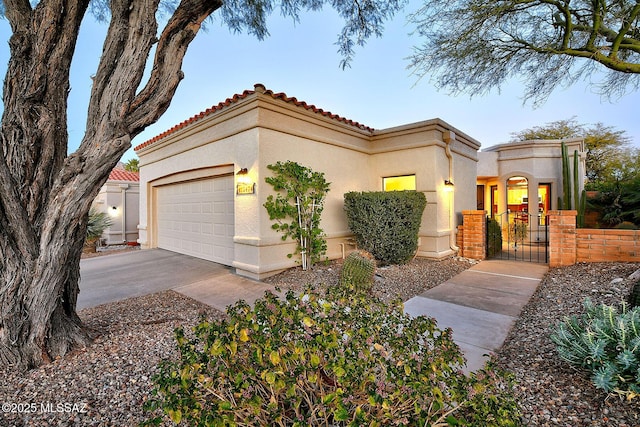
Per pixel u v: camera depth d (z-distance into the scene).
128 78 2.86
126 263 7.95
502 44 5.04
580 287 4.87
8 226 2.71
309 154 7.06
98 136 2.83
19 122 2.73
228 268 7.13
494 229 8.96
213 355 1.55
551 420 2.10
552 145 11.04
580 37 4.95
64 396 2.43
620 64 4.30
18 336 2.81
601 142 17.47
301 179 6.57
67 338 3.11
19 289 2.80
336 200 7.80
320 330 1.70
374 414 1.46
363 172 8.76
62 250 2.88
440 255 7.80
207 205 8.05
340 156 7.95
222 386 1.48
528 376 2.62
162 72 2.99
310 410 1.49
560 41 4.95
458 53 5.04
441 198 8.05
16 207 2.68
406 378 1.45
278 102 6.25
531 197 11.21
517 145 11.49
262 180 6.05
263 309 1.89
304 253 6.68
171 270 7.09
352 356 1.54
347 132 8.10
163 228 10.34
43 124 2.81
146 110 2.96
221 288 5.58
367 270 5.25
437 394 1.31
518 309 4.32
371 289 5.33
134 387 2.53
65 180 2.78
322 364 1.54
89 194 2.87
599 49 4.53
